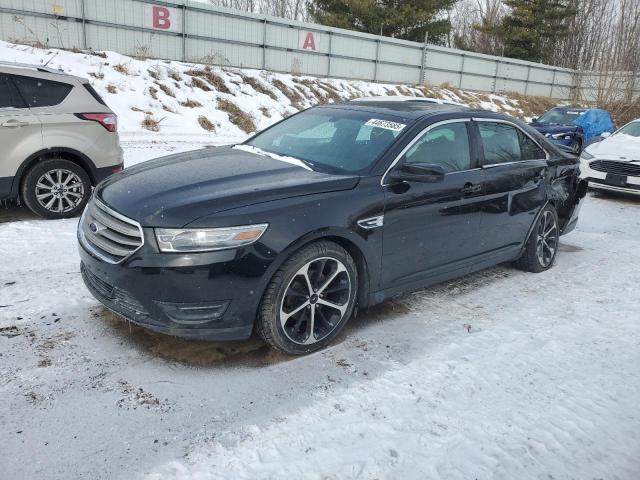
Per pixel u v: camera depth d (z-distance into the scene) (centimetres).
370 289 379
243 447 258
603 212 887
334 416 286
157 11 1811
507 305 454
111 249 323
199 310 309
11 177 582
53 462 241
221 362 332
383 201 368
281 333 332
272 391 305
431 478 245
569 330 409
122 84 1522
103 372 312
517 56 3831
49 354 327
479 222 450
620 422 297
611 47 2944
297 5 4322
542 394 320
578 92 3375
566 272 553
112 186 365
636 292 500
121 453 249
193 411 283
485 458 261
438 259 423
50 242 534
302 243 326
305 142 437
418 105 475
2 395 284
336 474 243
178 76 1700
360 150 399
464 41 4391
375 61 2514
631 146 981
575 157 592
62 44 1653
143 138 1250
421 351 363
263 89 1898
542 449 270
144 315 313
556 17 3734
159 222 305
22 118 580
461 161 442
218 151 444
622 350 380
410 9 3153
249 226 310
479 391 318
